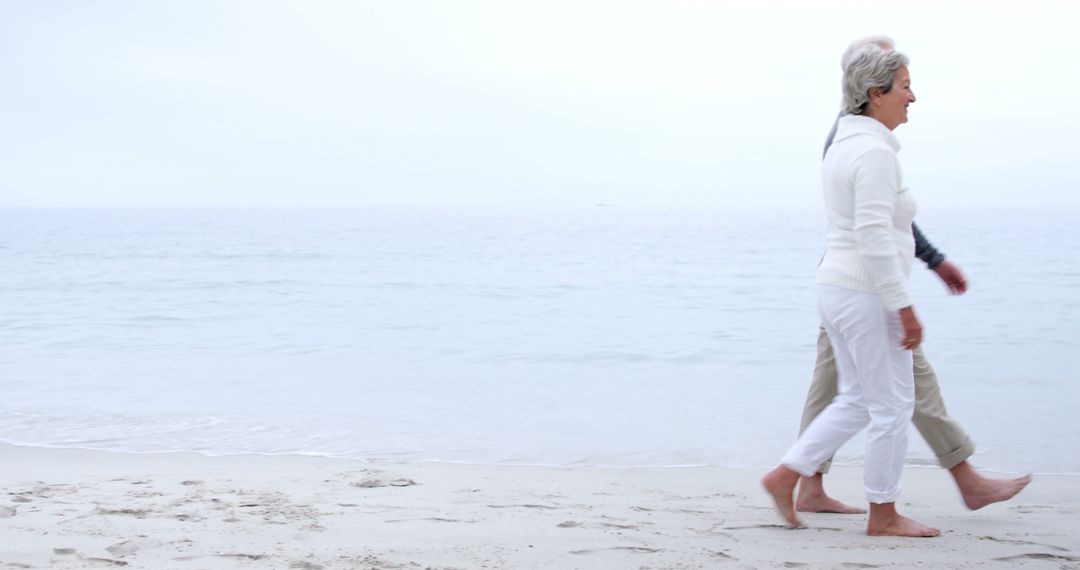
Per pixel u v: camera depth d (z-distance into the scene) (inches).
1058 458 208.1
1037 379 315.0
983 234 2206.0
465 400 284.0
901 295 116.7
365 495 155.6
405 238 2346.2
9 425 244.4
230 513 137.0
